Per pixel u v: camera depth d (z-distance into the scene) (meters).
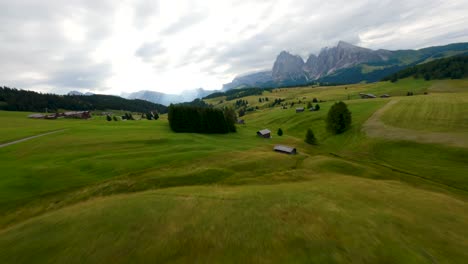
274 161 49.25
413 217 20.88
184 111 89.50
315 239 16.00
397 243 15.80
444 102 95.75
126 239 16.61
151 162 43.19
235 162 46.19
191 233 17.22
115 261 14.24
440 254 14.92
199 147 57.72
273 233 16.92
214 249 15.05
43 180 33.09
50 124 98.12
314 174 42.00
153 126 94.00
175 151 52.69
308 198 24.97
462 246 16.17
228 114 107.75
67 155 46.03
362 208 22.41
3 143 58.00
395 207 23.48
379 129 78.75
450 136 59.31
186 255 14.55
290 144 77.25
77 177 35.00
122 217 20.17
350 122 89.12
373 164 53.28
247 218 19.69
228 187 32.81
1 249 16.34
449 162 48.06
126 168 39.59
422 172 46.34
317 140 88.88
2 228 22.17
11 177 33.06
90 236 17.20
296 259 13.79
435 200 26.77
